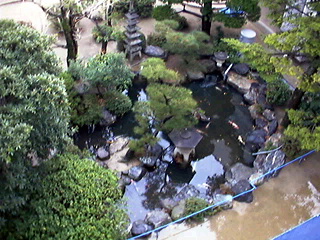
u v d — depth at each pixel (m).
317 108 14.15
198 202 12.06
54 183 10.68
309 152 13.43
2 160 7.81
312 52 11.76
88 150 13.91
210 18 17.84
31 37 9.91
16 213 9.89
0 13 19.70
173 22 16.83
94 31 16.44
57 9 15.87
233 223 11.87
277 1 13.25
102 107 14.97
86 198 10.55
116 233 10.26
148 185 13.29
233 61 17.19
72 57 15.95
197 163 14.22
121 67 14.53
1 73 8.37
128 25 16.30
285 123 14.73
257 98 15.97
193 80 17.12
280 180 13.11
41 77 8.89
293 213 12.23
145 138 13.62
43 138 9.57
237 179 13.26
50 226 9.82
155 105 12.93
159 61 13.93
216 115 16.09
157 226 11.49
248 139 14.61
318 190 12.92
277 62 12.66
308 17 12.09
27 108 8.48
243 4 16.44
